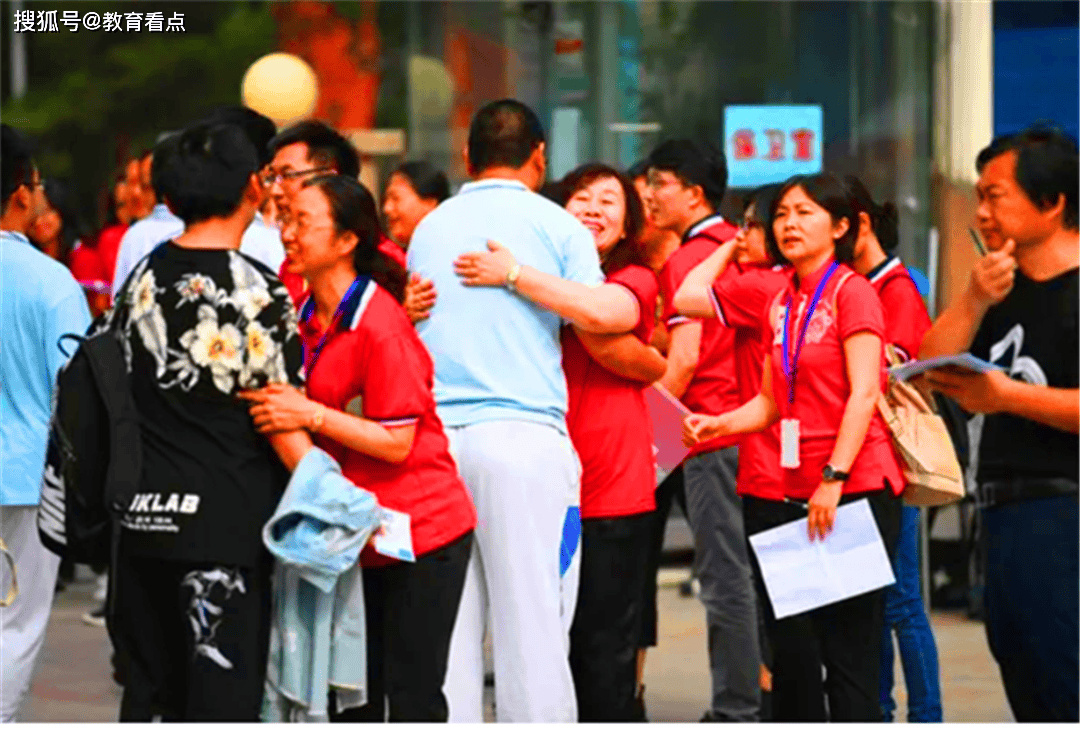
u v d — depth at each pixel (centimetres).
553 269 761
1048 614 655
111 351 662
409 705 719
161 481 657
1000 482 664
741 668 966
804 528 752
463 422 749
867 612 762
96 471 667
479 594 758
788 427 755
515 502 741
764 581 759
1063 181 646
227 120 853
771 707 802
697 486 966
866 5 1448
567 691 751
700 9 1464
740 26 1460
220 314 658
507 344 750
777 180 1462
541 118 1476
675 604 1380
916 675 906
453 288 756
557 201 835
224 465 659
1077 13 1264
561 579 757
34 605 838
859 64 1451
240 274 662
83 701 1070
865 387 738
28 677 838
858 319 742
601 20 1467
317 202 702
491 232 757
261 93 1355
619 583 796
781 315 769
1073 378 648
